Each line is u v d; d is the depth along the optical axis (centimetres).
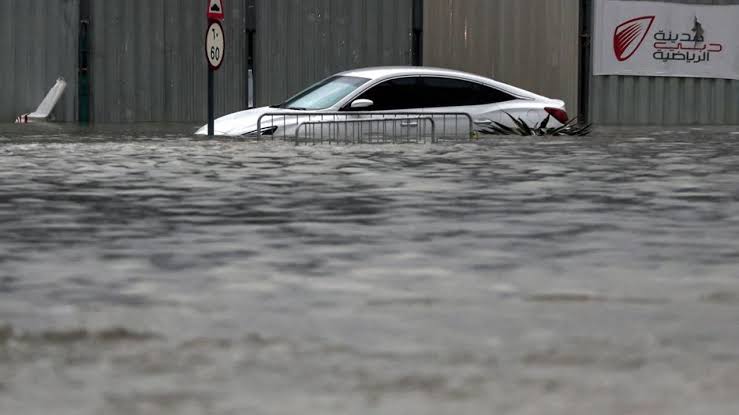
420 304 882
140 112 5869
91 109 5794
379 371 648
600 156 2878
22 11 5681
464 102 4031
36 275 1039
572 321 805
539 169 2434
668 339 738
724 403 571
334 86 4031
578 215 1571
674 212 1612
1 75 5659
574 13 6381
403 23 6247
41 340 733
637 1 6512
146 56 5862
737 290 953
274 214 1581
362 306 873
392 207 1673
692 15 6662
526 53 6347
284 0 6072
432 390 602
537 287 970
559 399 581
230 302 893
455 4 6281
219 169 2409
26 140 3638
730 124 6569
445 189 1970
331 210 1634
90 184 2053
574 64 6400
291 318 820
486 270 1072
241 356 688
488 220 1507
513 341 733
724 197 1839
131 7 5831
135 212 1606
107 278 1021
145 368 654
